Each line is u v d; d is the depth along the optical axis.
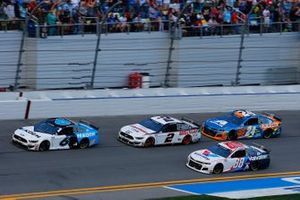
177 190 52.94
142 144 64.81
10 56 78.94
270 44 91.62
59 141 61.75
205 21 87.62
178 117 78.19
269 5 92.50
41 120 72.44
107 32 83.12
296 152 67.94
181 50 86.12
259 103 83.88
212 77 88.25
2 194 48.91
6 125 69.25
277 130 73.31
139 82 83.94
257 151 61.00
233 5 92.44
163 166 59.53
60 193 50.09
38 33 78.75
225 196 51.66
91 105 75.50
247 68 90.50
